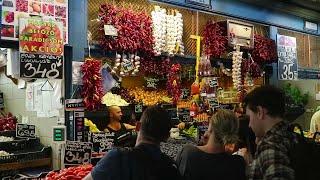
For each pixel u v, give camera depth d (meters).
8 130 6.33
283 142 2.08
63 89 4.89
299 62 9.50
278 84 8.50
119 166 2.32
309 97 8.57
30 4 4.48
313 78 9.86
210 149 2.73
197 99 6.46
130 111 5.84
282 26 8.57
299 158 2.02
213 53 6.70
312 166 2.02
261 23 8.00
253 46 7.43
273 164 1.99
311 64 9.85
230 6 7.27
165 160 2.40
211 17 7.21
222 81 7.78
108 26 5.18
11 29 4.31
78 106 4.77
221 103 6.99
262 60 7.83
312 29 9.56
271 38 8.28
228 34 6.86
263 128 2.23
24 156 4.97
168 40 6.00
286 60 8.47
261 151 2.08
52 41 4.45
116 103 5.41
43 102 5.37
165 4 6.23
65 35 4.78
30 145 5.55
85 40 5.01
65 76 4.89
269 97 2.20
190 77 6.84
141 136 2.46
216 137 2.71
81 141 4.63
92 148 4.53
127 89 6.14
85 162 4.17
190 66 6.88
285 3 8.41
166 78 6.44
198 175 2.64
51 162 5.20
